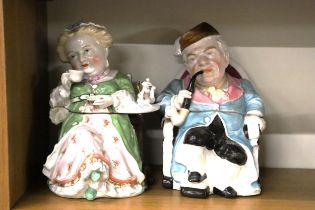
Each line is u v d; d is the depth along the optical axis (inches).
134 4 35.4
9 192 26.0
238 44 35.8
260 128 29.3
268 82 36.0
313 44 35.5
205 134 28.6
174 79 31.7
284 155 36.4
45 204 27.0
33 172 30.8
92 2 35.4
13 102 26.4
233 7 35.1
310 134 36.2
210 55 29.2
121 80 30.3
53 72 36.2
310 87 35.9
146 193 29.1
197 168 28.3
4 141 25.7
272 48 35.7
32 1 30.9
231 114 29.1
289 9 34.8
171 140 30.0
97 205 26.9
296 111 36.1
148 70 36.2
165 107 29.8
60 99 29.1
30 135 30.1
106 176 27.0
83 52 29.2
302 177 33.5
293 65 35.8
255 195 28.9
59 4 35.5
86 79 29.7
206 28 29.5
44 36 34.5
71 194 27.2
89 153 27.0
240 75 32.4
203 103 29.3
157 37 35.9
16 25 27.0
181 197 28.4
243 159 28.3
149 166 35.1
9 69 25.7
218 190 28.5
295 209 26.6
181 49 29.9
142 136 33.1
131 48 36.1
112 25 35.8
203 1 35.1
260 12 35.0
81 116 28.8
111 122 28.8
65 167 27.7
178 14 35.4
